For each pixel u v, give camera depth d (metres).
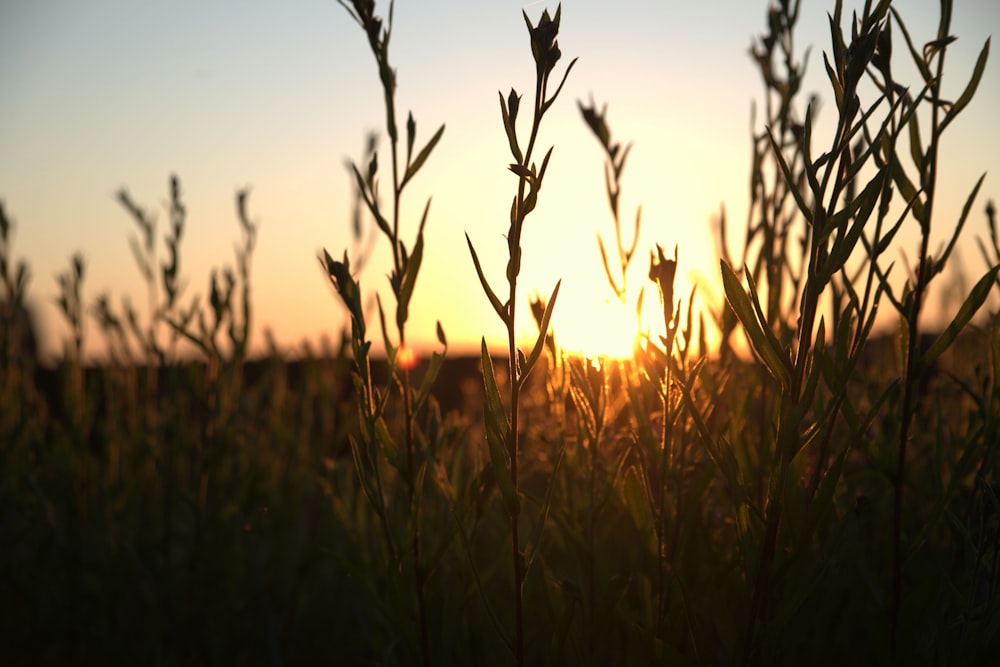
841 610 0.63
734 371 0.69
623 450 0.67
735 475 0.50
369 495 0.56
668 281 0.52
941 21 0.54
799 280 0.63
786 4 0.64
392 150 0.57
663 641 0.55
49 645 0.83
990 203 0.58
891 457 0.57
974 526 0.62
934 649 0.55
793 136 0.64
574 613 0.60
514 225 0.48
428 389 0.58
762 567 0.48
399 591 0.56
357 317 0.55
